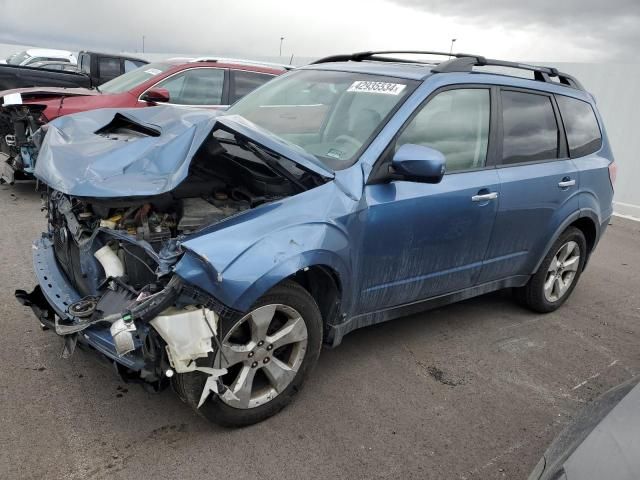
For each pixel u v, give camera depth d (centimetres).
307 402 327
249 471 268
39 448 269
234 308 261
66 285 320
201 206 300
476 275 409
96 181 279
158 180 278
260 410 299
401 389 351
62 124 376
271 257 269
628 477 173
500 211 396
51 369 334
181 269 248
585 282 593
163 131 325
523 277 459
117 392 318
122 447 276
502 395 357
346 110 363
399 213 331
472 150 385
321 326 316
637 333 473
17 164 679
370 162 325
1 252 518
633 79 911
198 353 252
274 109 394
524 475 286
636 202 927
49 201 361
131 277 282
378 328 432
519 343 432
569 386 378
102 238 292
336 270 301
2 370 328
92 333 267
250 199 308
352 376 360
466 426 322
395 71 380
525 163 422
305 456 282
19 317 393
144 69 834
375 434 305
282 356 313
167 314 248
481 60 400
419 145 327
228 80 792
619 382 389
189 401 274
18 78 943
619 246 746
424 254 359
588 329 472
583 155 480
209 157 328
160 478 258
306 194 298
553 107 454
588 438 196
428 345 413
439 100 364
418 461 288
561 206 449
